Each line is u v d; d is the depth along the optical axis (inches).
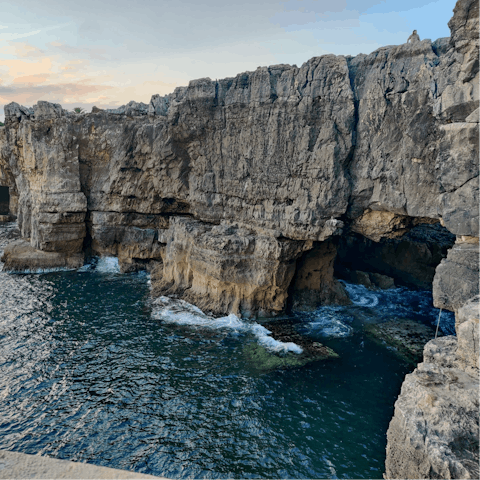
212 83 1419.8
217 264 1380.4
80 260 2026.3
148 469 725.9
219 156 1492.4
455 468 437.1
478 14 755.4
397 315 1407.5
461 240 793.6
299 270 1493.6
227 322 1342.3
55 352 1130.7
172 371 1038.4
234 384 982.4
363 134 1179.3
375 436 811.4
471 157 750.5
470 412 490.0
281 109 1293.1
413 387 552.4
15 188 3006.9
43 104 1887.3
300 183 1284.4
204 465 737.6
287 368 1053.2
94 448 772.6
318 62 1214.3
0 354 1111.6
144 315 1401.3
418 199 1070.4
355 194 1222.3
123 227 1953.7
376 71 1123.3
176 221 1675.7
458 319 629.3
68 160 1897.1
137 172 1820.9
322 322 1343.5
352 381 999.0
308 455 762.8
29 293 1616.6
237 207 1475.1
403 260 1863.9
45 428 823.7
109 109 1918.1
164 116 1712.6
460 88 825.5
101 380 996.6
